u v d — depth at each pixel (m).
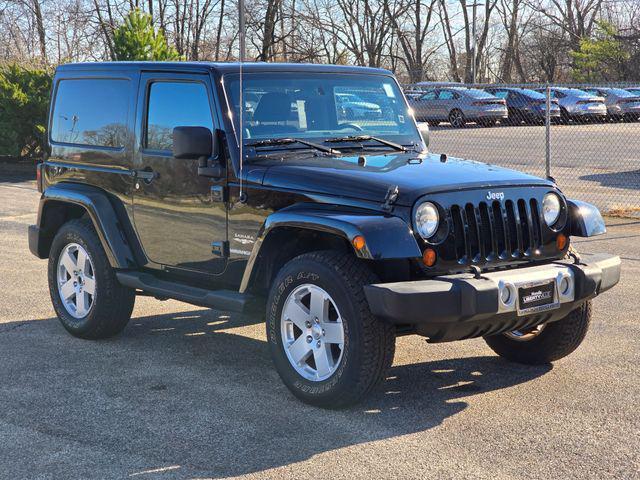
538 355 5.98
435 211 4.94
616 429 4.83
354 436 4.75
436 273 4.98
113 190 6.55
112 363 6.15
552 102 32.69
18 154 20.31
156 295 6.42
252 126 5.76
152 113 6.25
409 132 6.41
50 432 4.85
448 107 32.06
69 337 6.86
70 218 7.28
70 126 6.98
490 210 5.15
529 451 4.53
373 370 4.91
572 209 5.55
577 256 5.54
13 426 4.94
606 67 48.19
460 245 5.04
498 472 4.26
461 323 4.86
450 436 4.74
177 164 6.02
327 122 6.08
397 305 4.66
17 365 6.10
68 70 7.07
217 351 6.47
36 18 40.84
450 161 5.77
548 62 56.84
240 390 5.55
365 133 6.21
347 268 4.94
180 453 4.54
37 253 7.26
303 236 5.53
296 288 5.15
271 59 40.94
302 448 4.58
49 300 8.12
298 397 5.22
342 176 5.19
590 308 5.82
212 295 5.72
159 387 5.62
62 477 4.25
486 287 4.81
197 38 44.00
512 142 26.92
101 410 5.19
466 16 55.59
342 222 4.84
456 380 5.75
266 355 6.37
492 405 5.24
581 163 21.78
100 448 4.61
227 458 4.46
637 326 7.04
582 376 5.80
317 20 42.75
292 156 5.70
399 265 5.00
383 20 52.03
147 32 20.97
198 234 5.93
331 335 5.06
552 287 5.15
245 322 7.39
